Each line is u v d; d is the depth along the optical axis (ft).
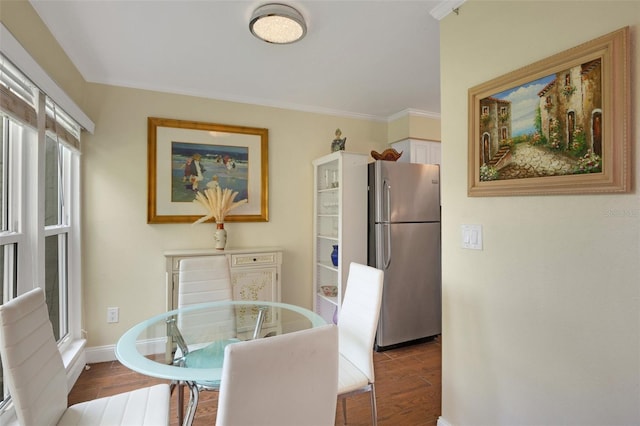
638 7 3.51
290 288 11.27
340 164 9.97
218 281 7.57
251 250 9.85
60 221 7.78
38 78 5.50
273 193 11.06
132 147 9.27
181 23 6.38
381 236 9.89
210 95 10.16
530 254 4.56
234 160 10.45
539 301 4.45
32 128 5.44
